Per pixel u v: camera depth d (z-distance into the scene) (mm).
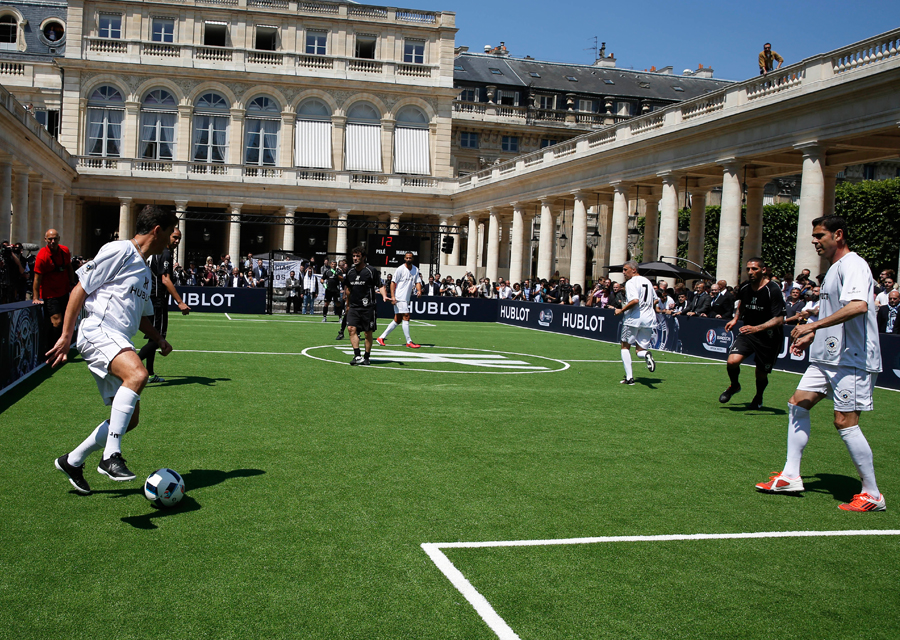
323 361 14586
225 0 48438
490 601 4031
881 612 4105
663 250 29438
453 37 51500
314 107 50188
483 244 55656
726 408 10844
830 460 7727
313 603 3924
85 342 5402
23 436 7258
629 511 5691
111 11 47562
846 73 21359
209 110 48750
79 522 4961
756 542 5129
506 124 59781
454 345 19938
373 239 35938
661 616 3945
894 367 14570
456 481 6332
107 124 47625
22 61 49281
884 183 42219
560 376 13875
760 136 24688
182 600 3898
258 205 49000
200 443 7281
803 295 18234
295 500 5617
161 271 10984
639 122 30969
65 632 3535
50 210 40188
